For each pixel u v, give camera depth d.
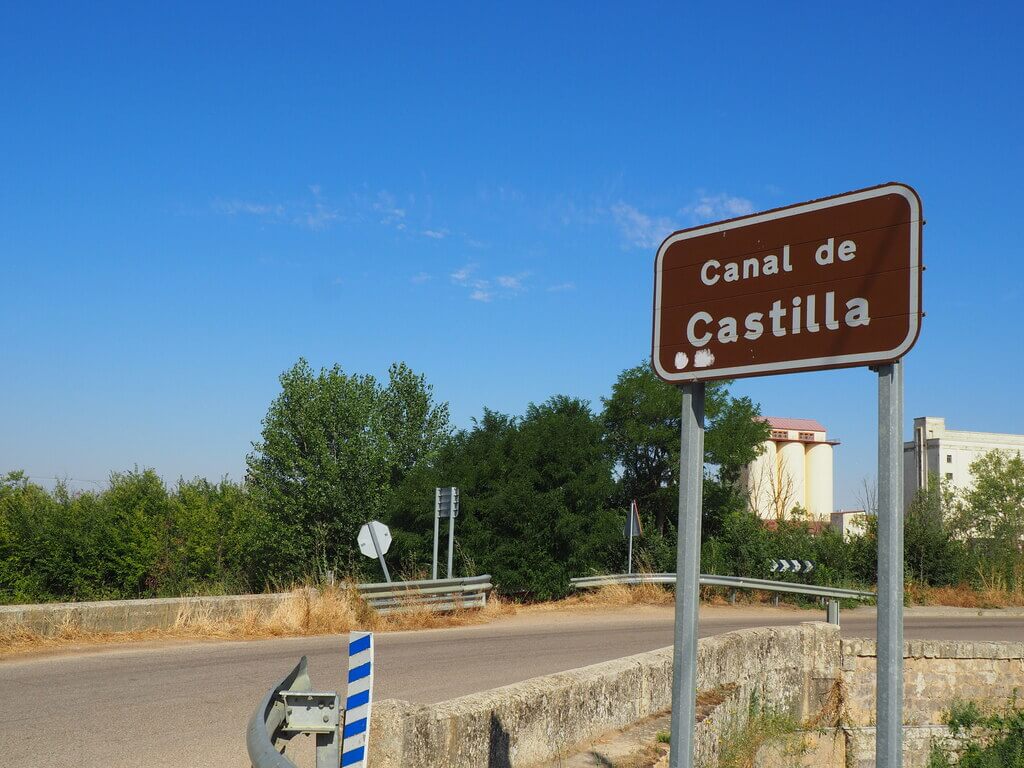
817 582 27.45
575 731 6.55
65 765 6.14
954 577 29.92
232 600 13.77
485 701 5.55
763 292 3.87
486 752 5.43
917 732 13.94
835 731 12.74
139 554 28.64
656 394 33.09
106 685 8.95
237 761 6.37
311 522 30.58
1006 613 26.42
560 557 22.28
